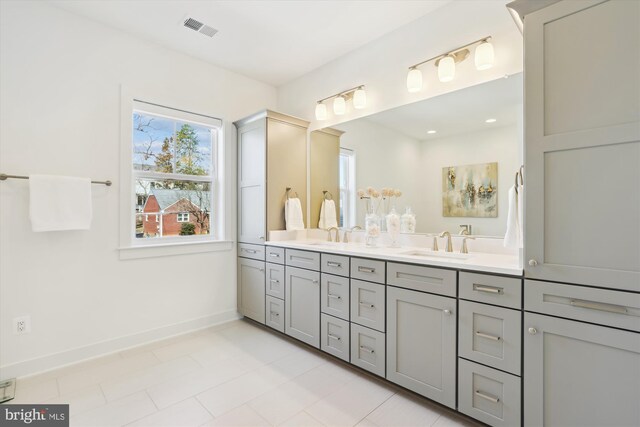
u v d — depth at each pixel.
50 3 2.18
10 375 2.04
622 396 1.17
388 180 2.55
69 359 2.25
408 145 2.42
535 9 1.36
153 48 2.68
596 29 1.22
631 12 1.15
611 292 1.19
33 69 2.12
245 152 3.18
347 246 2.53
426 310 1.74
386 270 1.92
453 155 2.18
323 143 3.11
